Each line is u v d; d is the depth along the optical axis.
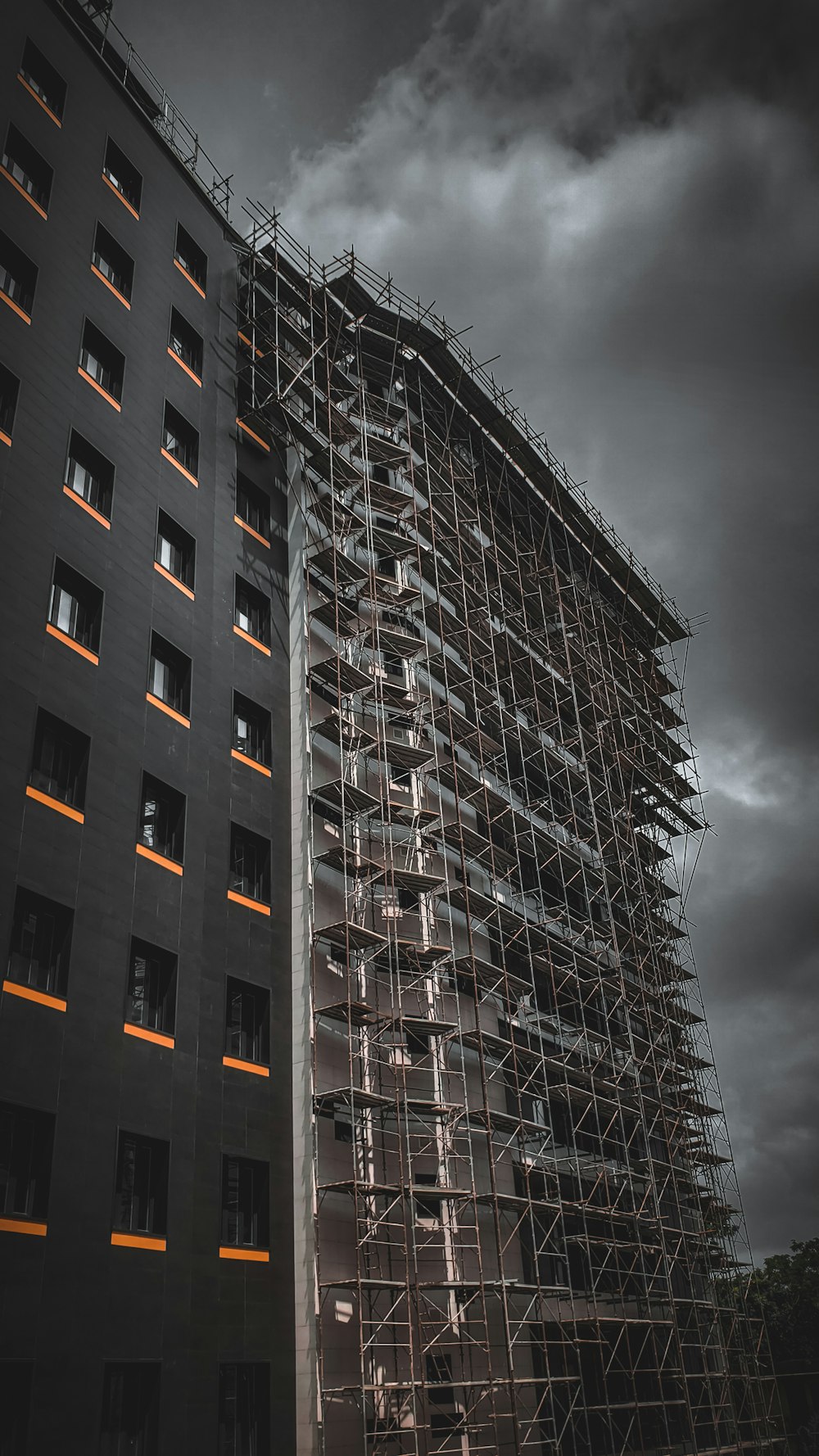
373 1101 34.75
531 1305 36.44
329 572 43.84
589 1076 45.81
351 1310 32.41
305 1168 32.31
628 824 61.41
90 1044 26.62
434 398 56.66
